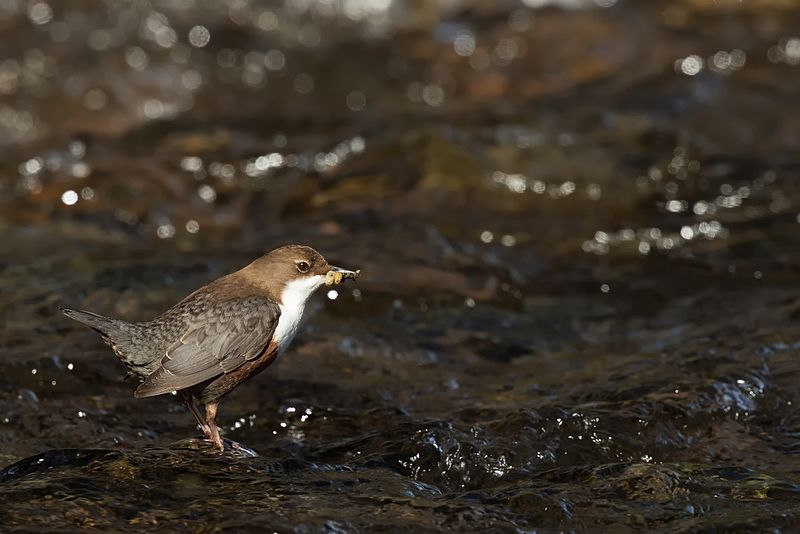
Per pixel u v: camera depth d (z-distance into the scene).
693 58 19.70
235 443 8.65
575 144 16.27
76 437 9.03
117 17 21.33
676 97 18.23
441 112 18.17
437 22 22.16
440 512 7.43
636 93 18.50
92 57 20.80
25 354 10.19
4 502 7.28
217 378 8.55
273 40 21.66
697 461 8.64
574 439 8.86
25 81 20.22
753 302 12.11
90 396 9.77
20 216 14.92
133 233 14.56
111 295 11.80
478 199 14.99
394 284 12.40
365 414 9.47
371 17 22.09
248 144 17.09
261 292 8.91
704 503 7.64
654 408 9.15
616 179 15.33
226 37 21.55
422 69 20.95
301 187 15.59
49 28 21.06
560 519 7.46
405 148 16.09
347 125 18.36
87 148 16.98
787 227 14.05
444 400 9.88
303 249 9.12
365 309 11.87
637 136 16.58
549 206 14.86
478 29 21.77
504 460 8.59
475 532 7.22
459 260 13.11
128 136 17.52
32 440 8.96
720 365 10.07
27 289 12.05
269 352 8.88
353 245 13.38
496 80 20.39
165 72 20.77
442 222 14.39
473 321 11.79
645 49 20.55
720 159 15.95
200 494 7.53
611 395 9.52
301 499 7.52
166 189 15.73
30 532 6.95
